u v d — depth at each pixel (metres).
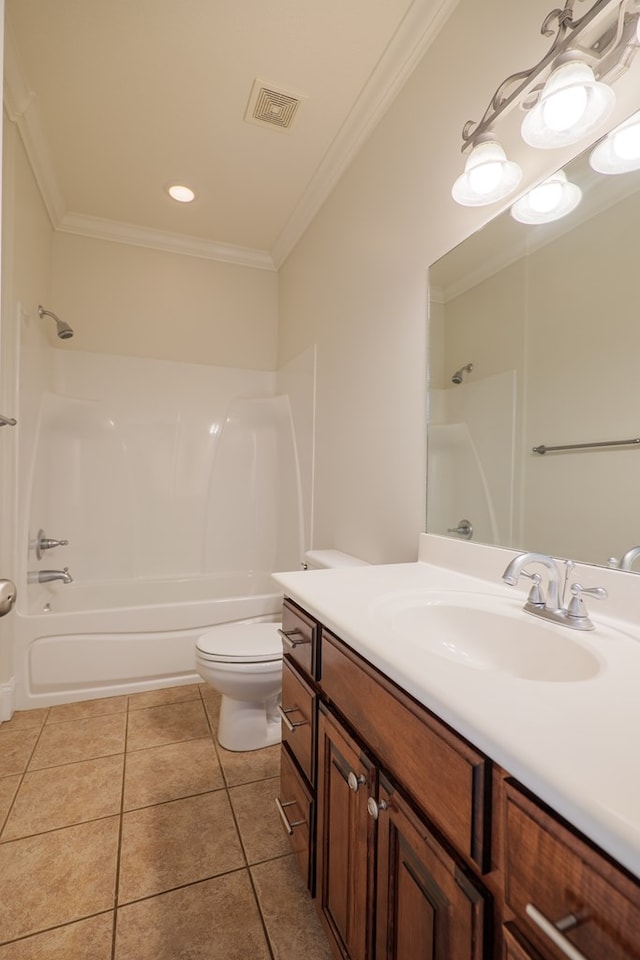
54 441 2.59
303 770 1.08
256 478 3.12
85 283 2.72
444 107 1.38
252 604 2.33
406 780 0.67
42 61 1.60
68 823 1.34
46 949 0.99
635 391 0.85
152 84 1.70
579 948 0.39
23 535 2.01
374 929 0.75
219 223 2.69
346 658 0.86
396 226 1.64
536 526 1.06
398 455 1.60
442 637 0.96
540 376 1.06
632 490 0.85
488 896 0.51
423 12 1.38
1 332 1.80
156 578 2.84
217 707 2.02
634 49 0.79
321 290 2.35
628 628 0.81
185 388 2.94
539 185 1.05
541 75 1.01
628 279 0.86
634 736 0.47
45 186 2.26
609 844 0.36
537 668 0.82
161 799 1.45
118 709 1.99
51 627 2.00
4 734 1.79
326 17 1.43
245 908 1.09
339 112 1.82
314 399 2.40
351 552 1.93
